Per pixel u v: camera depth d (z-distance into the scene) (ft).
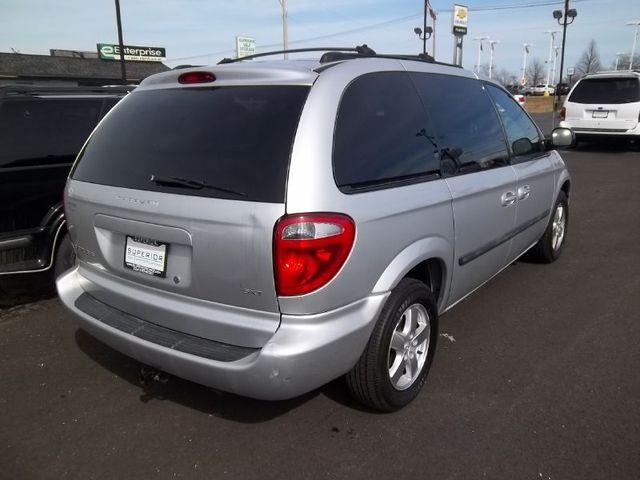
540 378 10.84
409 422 9.53
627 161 41.32
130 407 10.14
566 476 8.14
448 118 11.09
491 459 8.55
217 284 8.10
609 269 17.22
